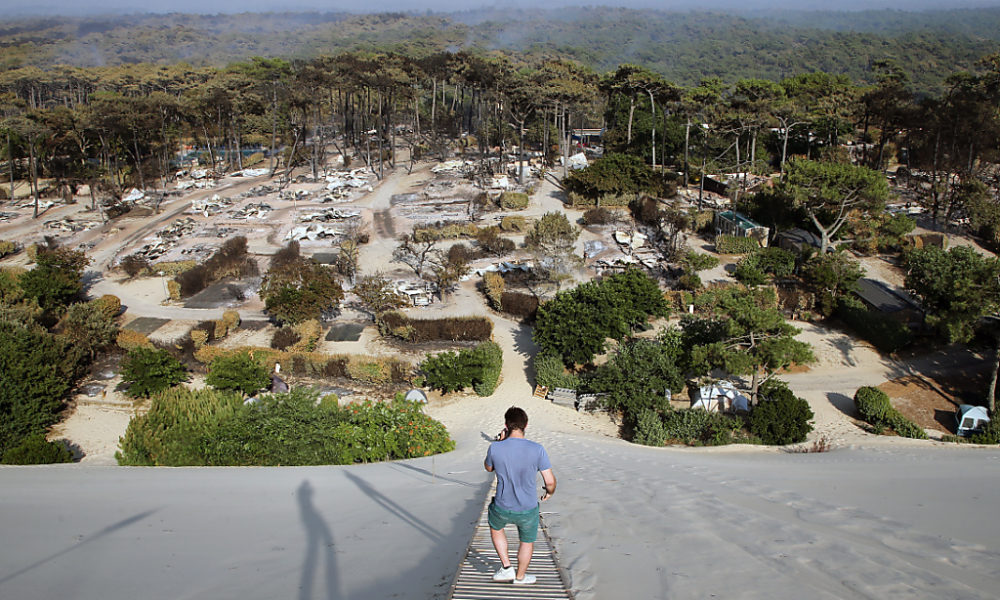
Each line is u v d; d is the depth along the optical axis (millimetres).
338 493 13000
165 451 24297
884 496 12109
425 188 89688
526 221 74438
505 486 7703
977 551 7305
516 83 100000
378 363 41656
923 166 88812
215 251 67375
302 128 122312
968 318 40000
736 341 37531
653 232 70375
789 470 18484
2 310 43719
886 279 58938
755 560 6934
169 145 116938
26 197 93562
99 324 46031
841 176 55938
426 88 140125
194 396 28516
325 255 65625
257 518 9883
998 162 83750
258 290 56406
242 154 118250
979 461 22016
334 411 26547
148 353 40594
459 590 6352
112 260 66688
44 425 36000
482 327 47844
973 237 69875
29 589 5863
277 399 26375
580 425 36594
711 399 38156
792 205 64125
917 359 45844
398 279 59781
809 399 40656
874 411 37062
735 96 103062
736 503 11148
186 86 149875
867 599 5473
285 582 6301
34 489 12758
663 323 49812
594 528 9195
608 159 81000
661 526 9023
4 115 115562
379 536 8633
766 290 49031
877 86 95500
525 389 41344
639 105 109562
